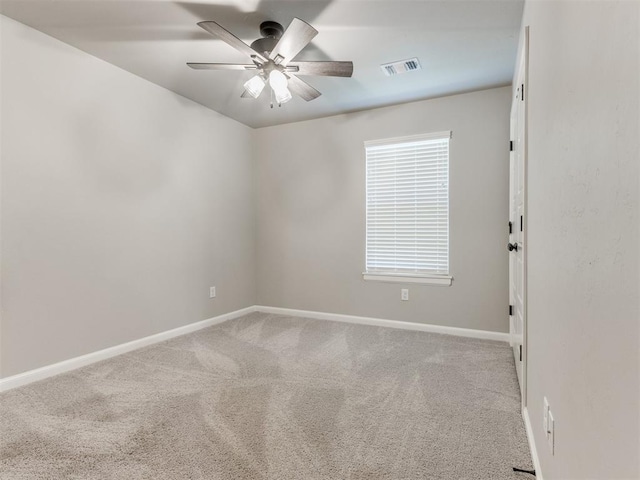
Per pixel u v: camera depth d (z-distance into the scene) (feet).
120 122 9.71
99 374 8.34
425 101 11.82
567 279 3.23
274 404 6.88
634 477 1.82
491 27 7.67
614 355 2.11
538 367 4.82
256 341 10.88
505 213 10.84
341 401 6.99
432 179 11.85
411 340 10.93
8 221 7.56
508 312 10.82
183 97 11.66
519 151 7.55
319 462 5.13
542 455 4.46
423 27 7.70
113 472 4.93
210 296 12.78
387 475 4.87
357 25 7.64
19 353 7.73
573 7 3.07
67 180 8.57
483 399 7.03
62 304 8.49
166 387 7.64
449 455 5.29
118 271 9.73
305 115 13.38
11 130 7.57
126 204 9.93
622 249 2.00
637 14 1.77
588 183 2.63
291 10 7.16
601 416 2.33
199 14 7.32
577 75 2.92
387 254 12.62
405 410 6.62
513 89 9.59
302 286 14.19
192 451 5.39
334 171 13.46
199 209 12.32
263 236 14.84
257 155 14.79
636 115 1.80
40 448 5.47
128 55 9.00
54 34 8.08
